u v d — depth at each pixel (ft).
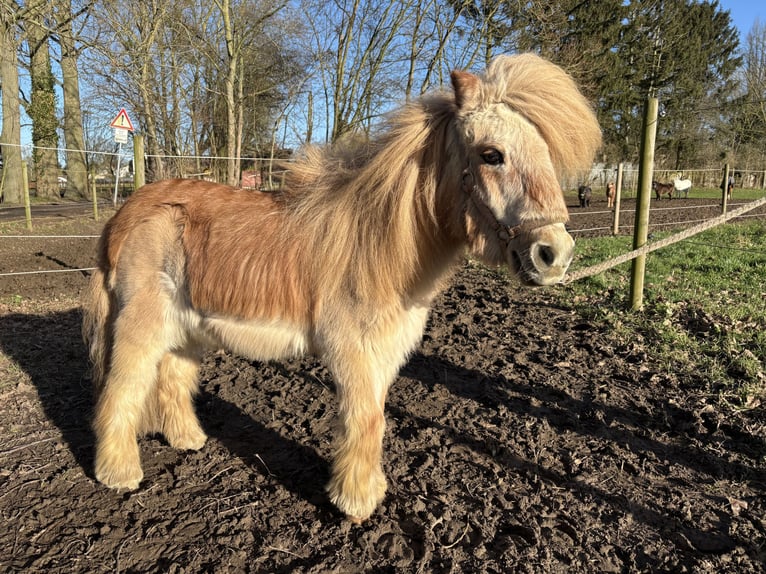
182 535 8.39
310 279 8.29
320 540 8.32
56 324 18.67
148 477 10.03
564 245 6.49
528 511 9.02
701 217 50.80
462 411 12.63
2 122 67.62
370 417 8.19
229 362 16.02
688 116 108.99
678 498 9.25
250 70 65.46
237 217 8.85
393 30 50.06
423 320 8.81
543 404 12.86
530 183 6.62
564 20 53.16
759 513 8.80
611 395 13.15
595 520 8.79
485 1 48.98
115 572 7.61
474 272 27.86
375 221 7.85
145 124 57.47
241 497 9.39
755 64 128.77
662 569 7.72
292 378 14.75
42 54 74.49
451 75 7.18
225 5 50.62
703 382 13.37
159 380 10.80
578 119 7.09
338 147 9.14
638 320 17.95
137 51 47.50
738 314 17.63
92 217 50.65
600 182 104.27
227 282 8.59
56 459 10.43
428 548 8.04
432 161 7.67
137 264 9.18
